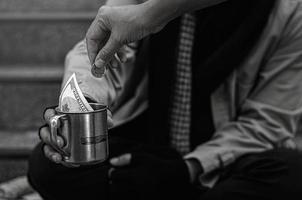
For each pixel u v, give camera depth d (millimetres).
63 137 993
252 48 1427
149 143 1480
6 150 1942
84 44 1356
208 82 1429
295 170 1285
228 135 1429
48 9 2572
